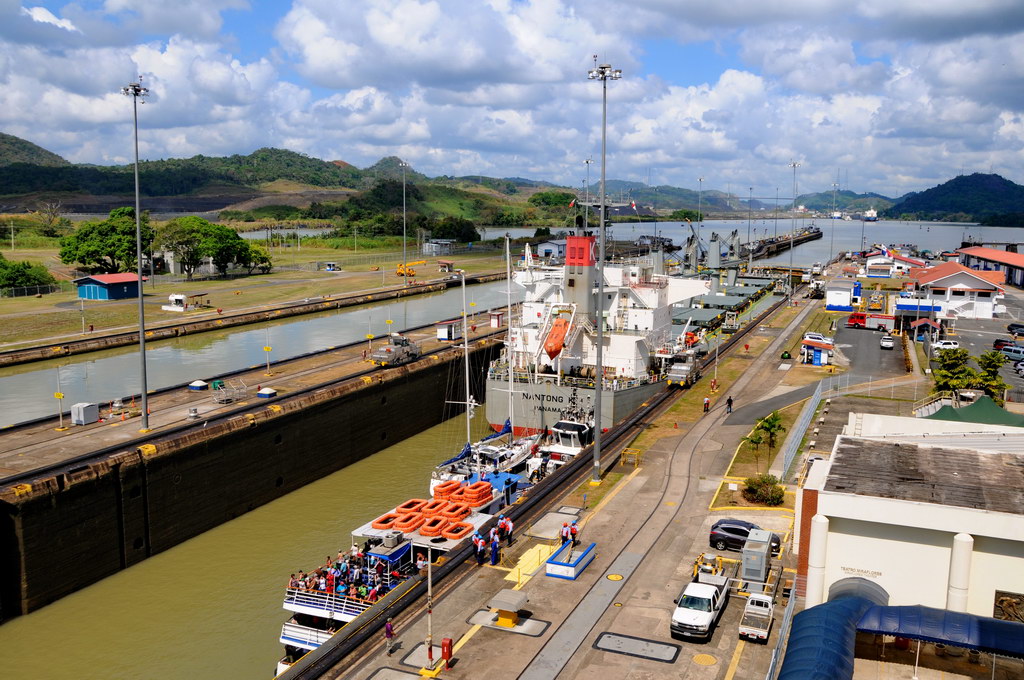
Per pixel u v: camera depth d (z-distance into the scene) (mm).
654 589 40500
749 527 44688
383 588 42375
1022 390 74812
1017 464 39375
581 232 85625
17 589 48062
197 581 52062
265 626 45562
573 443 68250
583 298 82750
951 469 38406
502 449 66625
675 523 48781
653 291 88062
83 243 175875
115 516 54375
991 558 32625
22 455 56875
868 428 56469
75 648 43875
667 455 62031
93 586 52406
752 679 32531
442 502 50562
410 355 92500
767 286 168875
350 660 34438
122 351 115000
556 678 32781
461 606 39125
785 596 39375
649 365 87688
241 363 105812
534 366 84375
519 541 46594
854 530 34812
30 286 157000
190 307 145375
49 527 49750
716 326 124250
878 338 113375
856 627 30906
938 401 73938
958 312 129000
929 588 33969
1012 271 175875
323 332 131125
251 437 65875
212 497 62156
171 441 59000
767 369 94062
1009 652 29328
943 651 34562
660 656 34344
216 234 187125
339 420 76938
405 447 85375
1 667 41875
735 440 65500
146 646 43844
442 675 33094
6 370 101500
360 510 64250
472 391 104500
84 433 62562
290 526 61531
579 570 42250
